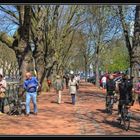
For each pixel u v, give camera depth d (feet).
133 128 49.47
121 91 49.60
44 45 122.31
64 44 176.14
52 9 126.82
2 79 64.18
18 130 46.26
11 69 303.27
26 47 66.49
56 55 150.71
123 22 100.32
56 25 134.41
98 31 193.16
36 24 107.34
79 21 147.84
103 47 215.31
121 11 99.14
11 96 68.23
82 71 442.91
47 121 55.01
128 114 47.85
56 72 174.50
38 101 93.71
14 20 99.40
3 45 244.42
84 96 118.83
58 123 53.06
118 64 255.70
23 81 65.67
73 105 83.76
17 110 62.23
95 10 153.69
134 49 97.19
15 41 69.41
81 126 50.29
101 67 263.08
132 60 97.40
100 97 114.52
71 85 86.33
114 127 49.73
